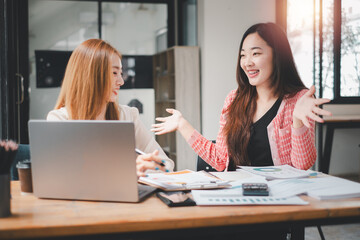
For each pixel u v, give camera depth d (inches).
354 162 203.0
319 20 182.7
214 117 186.9
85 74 61.6
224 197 43.8
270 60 67.9
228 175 55.7
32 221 37.1
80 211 40.4
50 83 183.5
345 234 109.3
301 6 186.9
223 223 38.1
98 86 62.1
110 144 42.3
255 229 39.5
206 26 183.5
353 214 40.6
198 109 189.6
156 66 206.8
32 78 180.7
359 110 199.2
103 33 195.5
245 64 68.5
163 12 206.4
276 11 190.1
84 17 191.0
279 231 56.3
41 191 45.8
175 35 208.5
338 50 189.5
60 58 185.6
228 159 69.2
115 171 42.9
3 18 129.0
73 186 44.5
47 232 35.5
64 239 36.1
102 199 43.9
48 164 44.9
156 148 72.4
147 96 206.7
